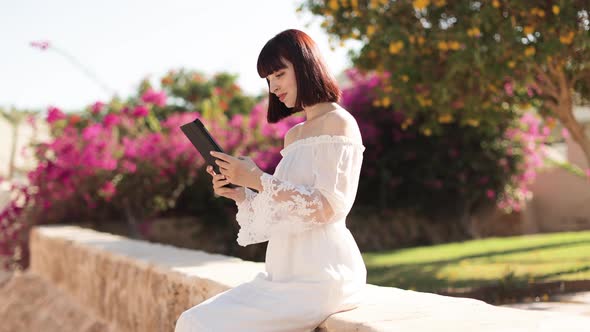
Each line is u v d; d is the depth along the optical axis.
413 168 12.82
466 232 13.10
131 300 5.38
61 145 10.22
